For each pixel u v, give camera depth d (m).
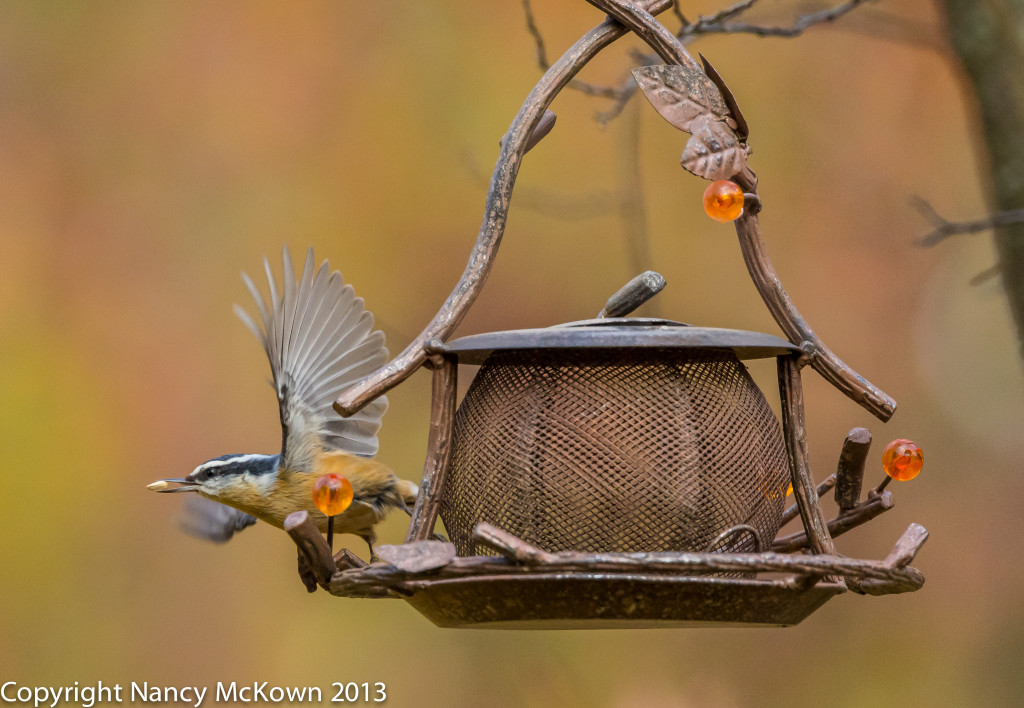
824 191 13.21
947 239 13.11
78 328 13.05
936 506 12.90
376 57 13.66
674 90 4.90
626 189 8.27
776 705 12.29
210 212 13.38
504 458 4.79
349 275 13.04
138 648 12.30
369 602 12.55
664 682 12.20
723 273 12.52
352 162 13.38
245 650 12.39
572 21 13.48
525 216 12.66
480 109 13.38
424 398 12.51
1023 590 12.69
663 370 4.83
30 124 13.60
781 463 5.00
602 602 4.36
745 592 4.40
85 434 12.71
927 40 7.95
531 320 12.55
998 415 12.92
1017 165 7.04
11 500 12.45
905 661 12.52
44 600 12.30
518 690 12.20
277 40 13.73
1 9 14.11
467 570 4.33
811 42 13.23
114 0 13.86
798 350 4.96
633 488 4.71
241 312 6.41
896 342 13.02
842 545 12.91
